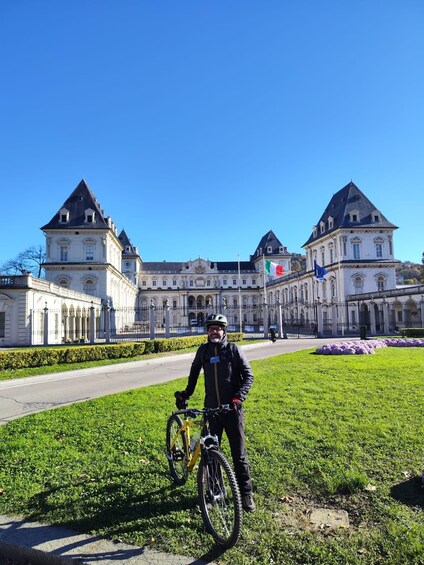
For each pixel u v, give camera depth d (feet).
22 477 17.74
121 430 23.95
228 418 15.19
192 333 160.15
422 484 15.60
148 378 48.06
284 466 17.92
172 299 343.26
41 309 116.78
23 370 55.26
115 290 224.53
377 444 19.92
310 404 27.86
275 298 308.60
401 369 42.91
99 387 42.50
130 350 73.36
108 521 14.12
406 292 155.02
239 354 15.78
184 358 74.43
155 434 22.84
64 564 12.25
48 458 19.88
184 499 15.53
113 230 215.92
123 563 11.91
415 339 87.30
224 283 366.43
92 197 211.20
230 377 15.47
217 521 13.25
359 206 207.72
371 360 52.44
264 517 13.94
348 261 196.13
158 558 12.08
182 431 16.84
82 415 27.86
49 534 13.47
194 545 12.69
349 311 193.06
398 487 15.67
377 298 172.35
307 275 237.86
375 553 11.92
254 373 43.55
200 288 344.28
